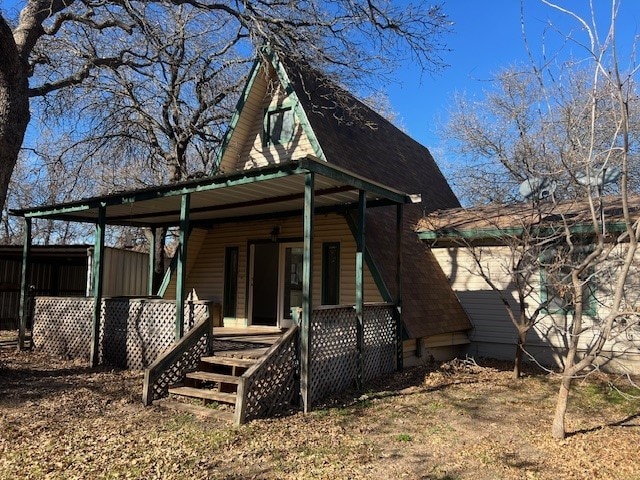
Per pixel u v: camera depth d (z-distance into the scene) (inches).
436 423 245.1
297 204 388.5
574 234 356.2
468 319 470.9
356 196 357.7
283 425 237.5
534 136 503.5
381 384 331.9
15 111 330.3
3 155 324.2
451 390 320.8
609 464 188.5
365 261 388.5
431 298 432.8
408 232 477.7
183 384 294.7
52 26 393.1
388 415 258.7
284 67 465.7
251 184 310.7
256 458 194.1
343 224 423.8
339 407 273.4
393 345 371.9
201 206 402.6
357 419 250.8
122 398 284.8
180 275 331.9
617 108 268.1
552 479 175.3
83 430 226.4
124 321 380.8
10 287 648.4
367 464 189.2
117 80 621.0
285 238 460.4
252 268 484.4
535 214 370.0
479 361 441.4
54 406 265.3
